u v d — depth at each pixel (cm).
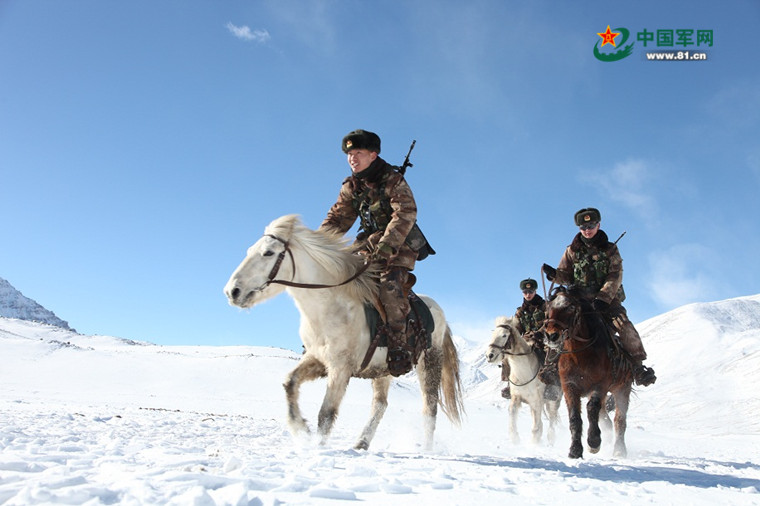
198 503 209
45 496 209
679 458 880
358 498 262
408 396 6284
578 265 793
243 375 6900
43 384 5691
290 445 594
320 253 548
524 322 1130
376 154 613
